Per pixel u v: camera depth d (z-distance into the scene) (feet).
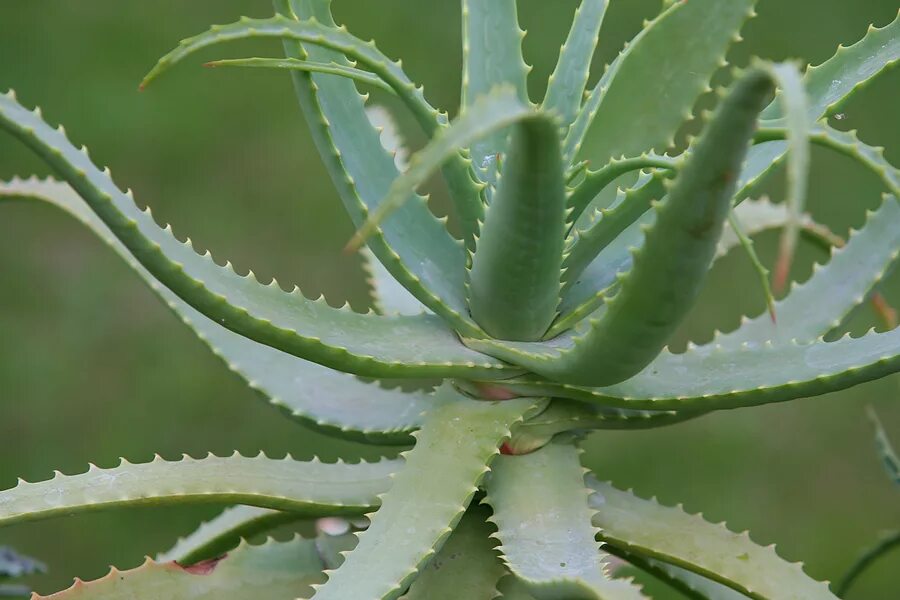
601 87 6.60
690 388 6.43
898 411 13.20
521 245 6.29
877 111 15.23
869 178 14.82
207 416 13.08
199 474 6.46
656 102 6.57
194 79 16.42
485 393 6.48
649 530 6.49
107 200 6.12
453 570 6.45
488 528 6.52
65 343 13.70
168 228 6.35
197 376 13.50
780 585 6.41
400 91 6.32
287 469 6.53
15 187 6.86
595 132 6.60
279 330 6.28
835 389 6.36
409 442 6.65
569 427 6.51
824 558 11.89
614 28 16.49
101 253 14.69
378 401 6.69
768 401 6.40
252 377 6.68
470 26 6.66
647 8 16.66
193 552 6.79
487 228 6.33
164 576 6.56
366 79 6.33
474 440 6.38
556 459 6.49
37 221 14.88
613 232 6.44
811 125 6.14
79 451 12.67
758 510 12.33
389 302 7.08
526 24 16.61
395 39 16.30
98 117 15.80
